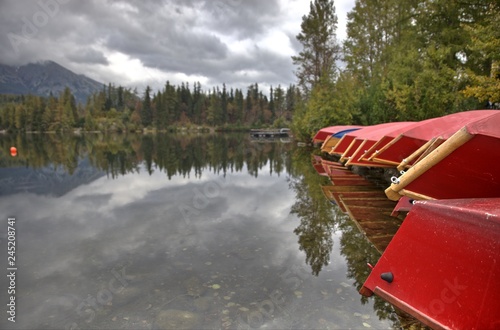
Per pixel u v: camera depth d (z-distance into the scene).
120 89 105.38
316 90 26.89
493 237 1.64
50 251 4.48
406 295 2.00
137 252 4.44
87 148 28.38
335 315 2.86
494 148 2.79
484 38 9.41
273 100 94.75
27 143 35.94
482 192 3.27
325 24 31.59
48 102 76.38
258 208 6.92
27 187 9.58
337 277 3.62
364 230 5.18
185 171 13.15
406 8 20.11
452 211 1.87
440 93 13.59
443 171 3.28
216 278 3.62
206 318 2.84
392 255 2.15
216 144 34.25
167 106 84.38
